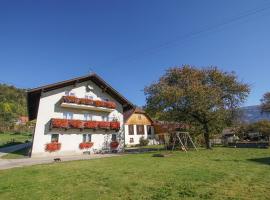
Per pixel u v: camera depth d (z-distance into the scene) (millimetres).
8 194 9547
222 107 32812
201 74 33844
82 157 26719
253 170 13766
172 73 34438
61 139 31031
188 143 35688
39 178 12672
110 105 35875
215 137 48156
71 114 32875
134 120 54125
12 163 21375
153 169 14688
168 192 9156
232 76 33875
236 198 8180
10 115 85062
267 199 8023
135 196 8781
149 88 34281
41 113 29984
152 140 56656
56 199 8695
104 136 35438
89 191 9672
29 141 55125
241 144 37344
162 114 34875
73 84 33562
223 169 14242
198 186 9945
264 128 49469
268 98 56250
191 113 33531
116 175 12922
